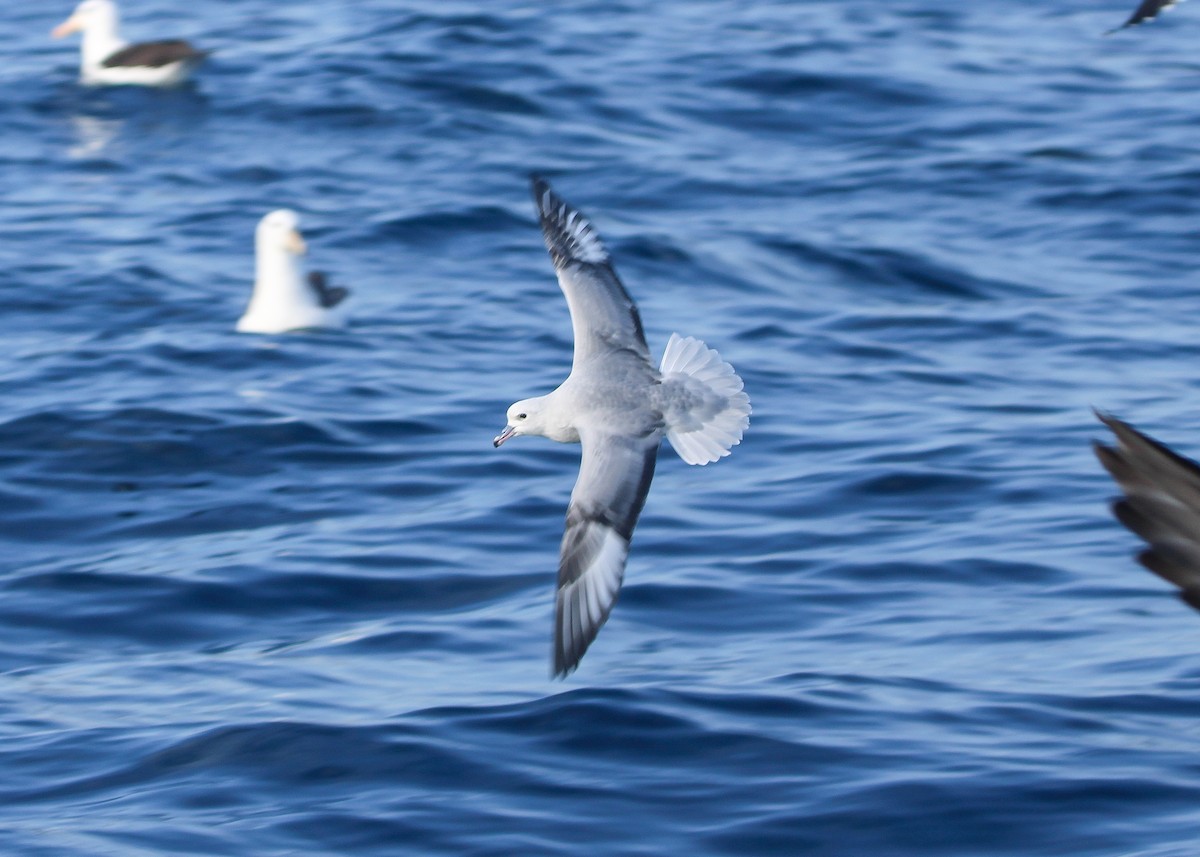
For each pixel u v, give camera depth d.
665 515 13.97
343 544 13.48
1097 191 24.59
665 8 36.16
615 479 7.71
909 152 27.03
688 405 8.19
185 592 12.58
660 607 11.98
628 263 21.94
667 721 9.61
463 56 31.91
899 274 21.80
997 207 24.38
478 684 10.57
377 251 23.06
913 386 17.61
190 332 19.58
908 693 10.10
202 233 23.84
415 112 29.19
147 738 9.80
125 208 25.05
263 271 19.75
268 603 12.48
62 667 11.41
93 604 12.45
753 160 26.91
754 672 10.56
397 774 9.08
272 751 9.42
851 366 18.36
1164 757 8.98
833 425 16.27
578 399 8.09
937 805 8.48
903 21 35.28
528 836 8.28
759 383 17.62
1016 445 15.43
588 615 7.34
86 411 16.66
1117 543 12.84
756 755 9.16
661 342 19.23
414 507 14.42
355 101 29.73
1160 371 18.06
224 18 37.50
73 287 21.28
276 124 29.06
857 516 13.86
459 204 24.52
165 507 14.62
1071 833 8.18
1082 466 14.74
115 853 8.20
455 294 21.28
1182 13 35.75
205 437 16.05
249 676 10.94
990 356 18.72
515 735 9.52
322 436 16.08
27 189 26.19
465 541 13.55
